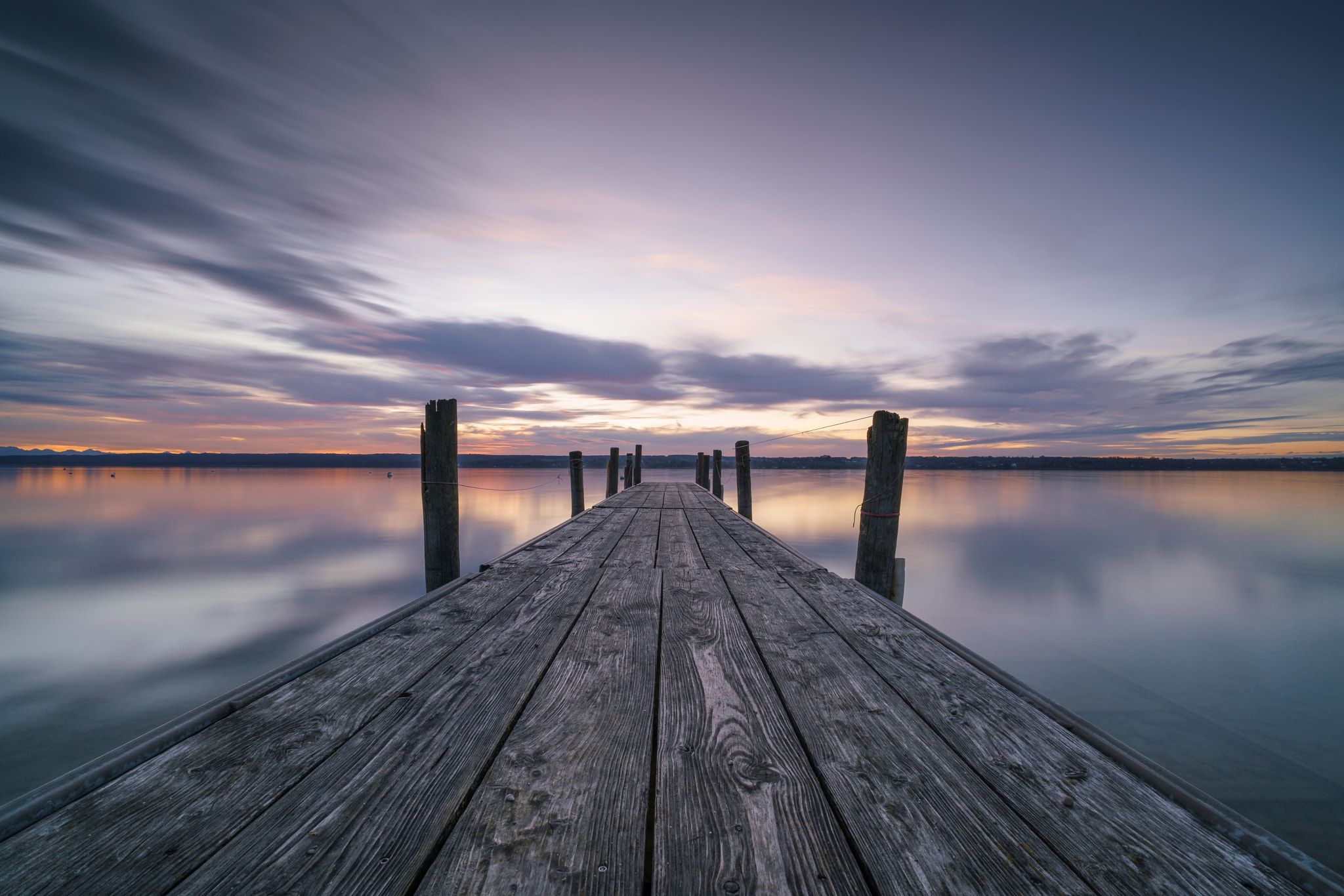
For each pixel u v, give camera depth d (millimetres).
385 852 1078
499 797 1263
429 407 4281
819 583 3254
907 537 20281
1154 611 10992
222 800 1223
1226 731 6152
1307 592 12672
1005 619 10461
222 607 11680
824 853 1102
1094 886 1021
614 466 12078
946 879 1032
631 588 3121
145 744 1380
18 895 953
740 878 1031
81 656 8977
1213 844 1125
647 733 1561
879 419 3818
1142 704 6852
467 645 2236
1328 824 4566
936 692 1843
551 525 22266
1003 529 22609
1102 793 1296
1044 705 1722
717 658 2127
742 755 1451
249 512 29750
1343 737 5996
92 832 1105
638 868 1055
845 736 1553
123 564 15891
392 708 1685
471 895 983
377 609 11461
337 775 1330
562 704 1735
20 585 13562
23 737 6492
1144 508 32125
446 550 4301
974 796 1283
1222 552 17656
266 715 1627
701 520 6035
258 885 991
